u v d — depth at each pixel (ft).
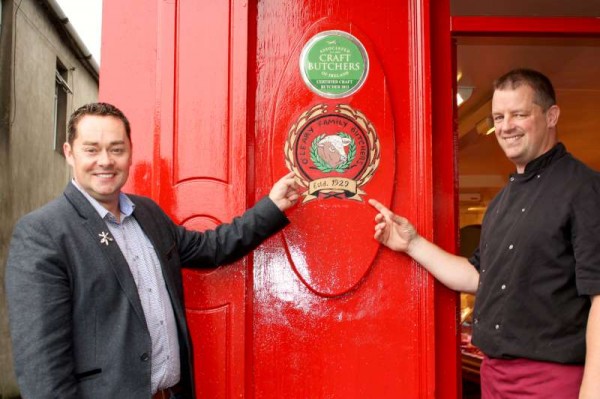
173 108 7.75
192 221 7.64
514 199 6.49
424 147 7.95
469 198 35.63
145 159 7.75
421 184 7.93
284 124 8.04
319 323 7.86
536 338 5.92
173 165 7.70
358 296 7.91
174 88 7.79
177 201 7.65
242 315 7.56
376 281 7.93
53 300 5.07
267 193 8.00
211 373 7.51
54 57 24.22
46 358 4.92
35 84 21.98
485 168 30.55
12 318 5.04
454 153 8.75
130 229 6.03
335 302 7.89
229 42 7.84
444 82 8.39
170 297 6.00
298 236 7.91
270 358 7.81
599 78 15.70
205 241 6.79
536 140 6.27
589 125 21.66
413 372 7.83
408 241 7.63
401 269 7.93
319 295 7.86
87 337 5.28
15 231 5.35
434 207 8.15
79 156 5.60
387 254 7.95
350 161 7.98
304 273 7.86
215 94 7.78
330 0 8.19
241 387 7.49
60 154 26.00
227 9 7.86
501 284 6.26
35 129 22.20
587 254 5.58
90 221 5.53
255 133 8.04
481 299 6.56
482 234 6.97
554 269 5.87
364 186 7.96
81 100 29.04
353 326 7.87
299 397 7.78
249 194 7.85
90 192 5.68
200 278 7.59
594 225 5.64
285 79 8.08
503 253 6.30
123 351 5.32
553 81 16.02
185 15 7.84
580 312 5.79
